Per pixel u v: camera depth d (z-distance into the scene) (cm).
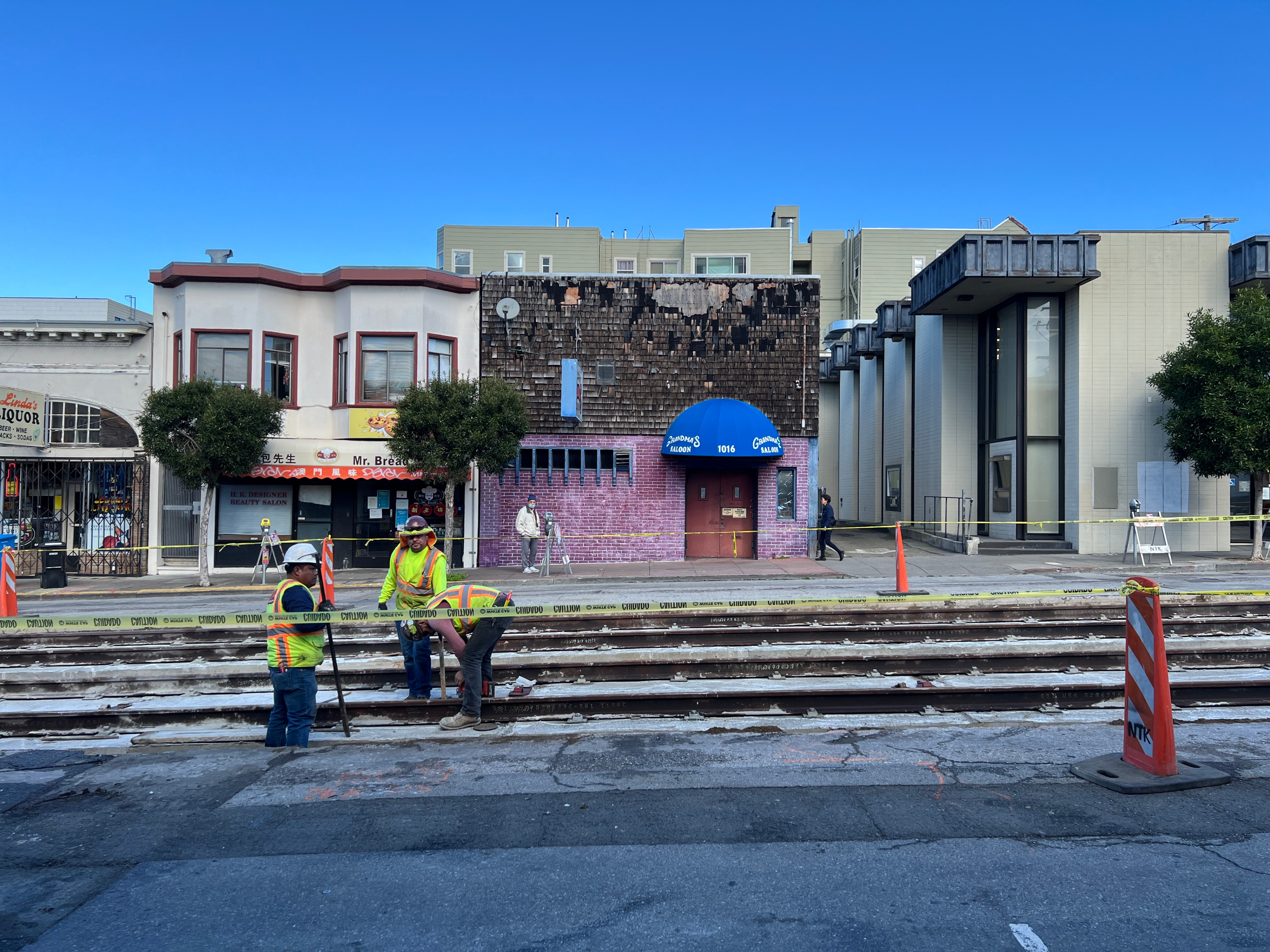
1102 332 1920
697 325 1977
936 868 420
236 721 711
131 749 651
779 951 347
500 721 700
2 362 1948
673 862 433
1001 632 938
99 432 1941
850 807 503
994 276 1852
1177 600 1098
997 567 1673
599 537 1955
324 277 1905
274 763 612
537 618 1070
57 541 1945
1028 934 356
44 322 1934
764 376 1980
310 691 648
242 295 1859
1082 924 364
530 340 1958
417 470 1706
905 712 707
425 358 1872
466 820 495
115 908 394
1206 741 614
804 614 1041
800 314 1984
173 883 420
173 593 1619
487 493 1939
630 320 1975
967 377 2227
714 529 1995
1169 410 1836
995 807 498
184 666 855
